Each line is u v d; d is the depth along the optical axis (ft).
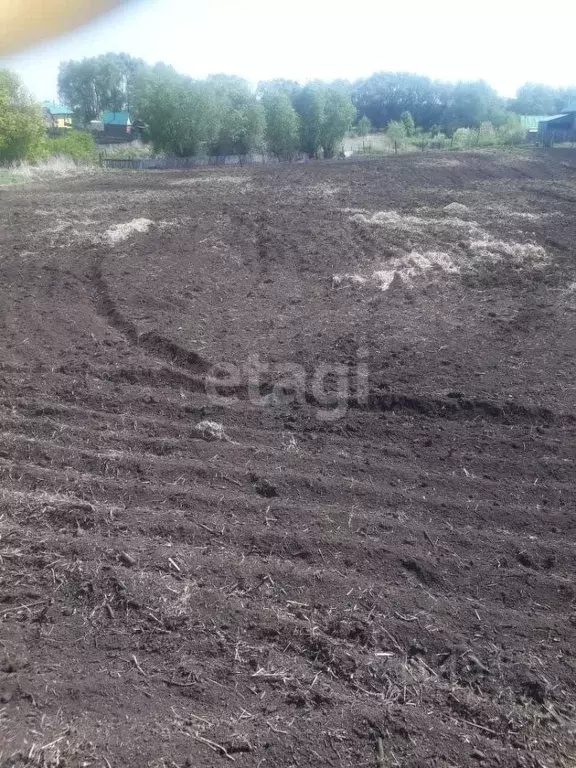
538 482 15.20
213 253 37.52
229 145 123.85
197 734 8.64
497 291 30.17
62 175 84.33
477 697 9.50
